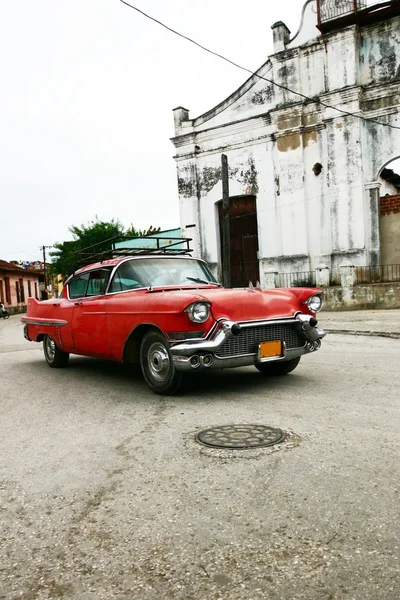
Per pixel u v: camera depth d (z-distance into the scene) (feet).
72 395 17.66
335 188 55.77
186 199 68.69
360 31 54.54
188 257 20.86
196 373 19.94
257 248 64.69
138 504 8.46
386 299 49.29
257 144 62.59
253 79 62.34
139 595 6.12
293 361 18.35
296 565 6.50
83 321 19.88
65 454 11.26
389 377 17.84
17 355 30.81
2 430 13.57
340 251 55.62
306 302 16.90
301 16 57.98
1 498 9.05
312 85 57.88
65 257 142.61
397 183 74.84
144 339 16.74
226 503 8.27
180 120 68.44
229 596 5.99
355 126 54.08
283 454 10.27
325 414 13.19
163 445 11.34
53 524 7.98
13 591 6.31
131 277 18.70
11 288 143.74
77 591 6.26
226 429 12.18
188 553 6.93
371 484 8.70
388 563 6.43
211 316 15.05
